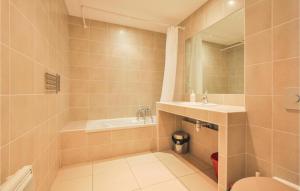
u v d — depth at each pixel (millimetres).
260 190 951
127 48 2896
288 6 1097
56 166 1726
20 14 869
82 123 2438
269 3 1211
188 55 2570
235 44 1771
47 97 1353
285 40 1114
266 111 1236
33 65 1046
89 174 1762
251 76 1347
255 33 1314
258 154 1287
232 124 1298
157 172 1810
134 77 2955
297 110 1062
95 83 2701
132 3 2184
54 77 1548
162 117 2494
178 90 2779
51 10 1487
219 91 1999
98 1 2137
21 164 872
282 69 1134
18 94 844
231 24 1799
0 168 677
